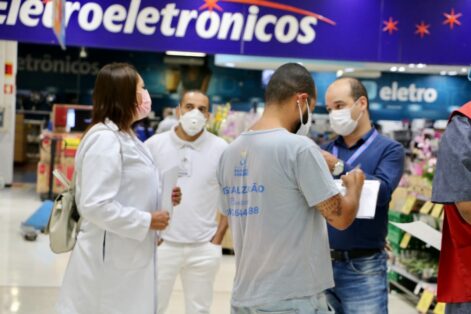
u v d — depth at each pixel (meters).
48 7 5.28
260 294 2.13
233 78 17.58
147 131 9.20
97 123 2.45
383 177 2.72
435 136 7.69
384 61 5.70
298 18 5.55
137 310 2.48
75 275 2.46
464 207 1.99
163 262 3.49
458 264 2.09
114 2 5.34
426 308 4.87
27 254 6.82
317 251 2.15
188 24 5.42
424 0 5.71
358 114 2.82
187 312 3.61
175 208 3.51
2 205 10.35
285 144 2.11
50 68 17.86
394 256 5.79
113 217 2.34
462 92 16.52
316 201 2.05
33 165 17.86
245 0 5.47
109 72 2.47
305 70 2.24
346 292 2.76
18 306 4.89
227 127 8.32
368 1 5.64
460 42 5.74
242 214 2.21
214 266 3.58
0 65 12.61
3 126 12.78
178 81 17.67
